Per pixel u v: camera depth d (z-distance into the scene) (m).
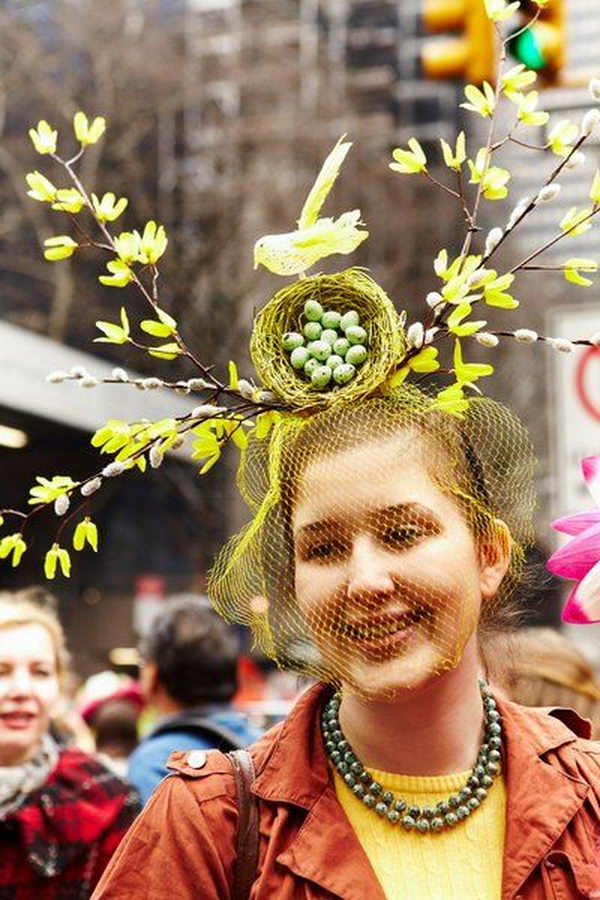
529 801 2.13
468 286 2.20
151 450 2.26
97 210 2.34
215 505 20.16
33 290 24.38
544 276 19.09
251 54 26.69
